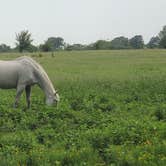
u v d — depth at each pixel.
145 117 14.96
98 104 18.05
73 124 14.67
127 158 10.22
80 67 48.34
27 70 17.30
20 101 19.48
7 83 17.45
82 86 26.19
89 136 12.12
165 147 10.93
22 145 11.57
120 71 40.75
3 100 19.52
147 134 12.12
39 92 24.05
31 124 14.62
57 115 15.87
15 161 10.23
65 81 29.55
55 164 10.13
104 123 14.02
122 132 12.17
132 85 25.92
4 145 11.63
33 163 10.25
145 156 10.34
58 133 12.91
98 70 42.88
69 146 11.46
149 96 20.70
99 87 25.52
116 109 17.05
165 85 25.44
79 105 17.97
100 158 10.48
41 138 12.56
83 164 10.04
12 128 14.35
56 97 17.36
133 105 17.84
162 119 15.31
